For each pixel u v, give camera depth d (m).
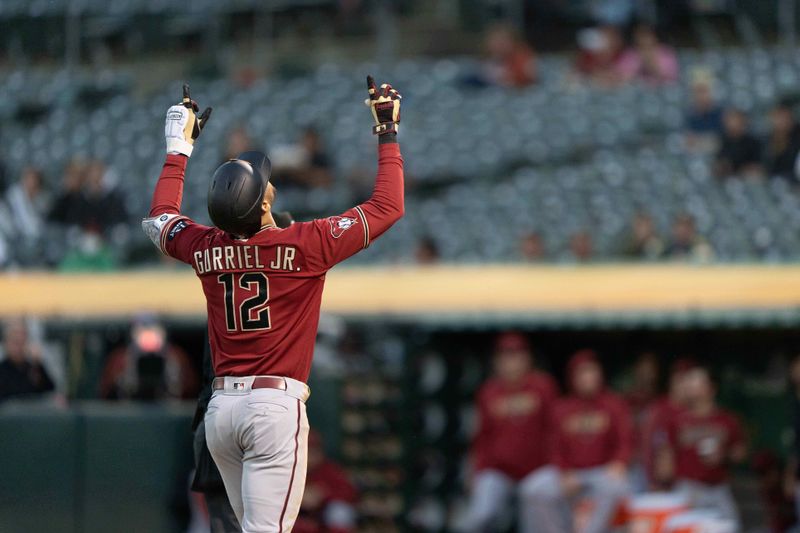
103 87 62.62
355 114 57.97
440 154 55.06
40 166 59.25
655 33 57.72
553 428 32.28
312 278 14.41
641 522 31.03
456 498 36.06
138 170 57.56
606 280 34.47
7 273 40.66
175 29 63.28
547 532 32.12
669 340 37.69
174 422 27.16
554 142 54.78
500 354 33.59
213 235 14.70
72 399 35.84
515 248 47.03
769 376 36.59
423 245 42.47
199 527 26.73
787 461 35.53
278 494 14.08
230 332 14.37
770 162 45.88
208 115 16.19
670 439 32.53
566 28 60.66
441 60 62.09
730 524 31.12
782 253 42.16
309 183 49.56
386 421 35.06
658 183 48.88
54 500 26.86
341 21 62.47
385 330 35.16
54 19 63.56
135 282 37.44
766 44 56.50
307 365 14.53
